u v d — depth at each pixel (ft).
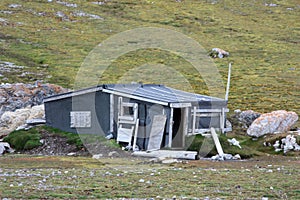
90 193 162.91
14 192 161.07
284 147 301.22
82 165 237.25
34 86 444.55
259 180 193.06
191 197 159.33
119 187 174.40
